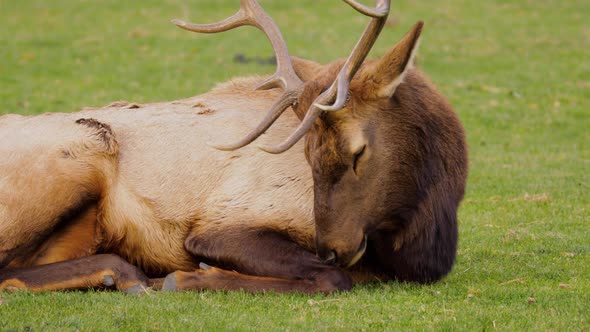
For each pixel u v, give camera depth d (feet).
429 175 78.02
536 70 251.80
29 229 81.41
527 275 85.10
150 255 84.79
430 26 304.91
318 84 75.31
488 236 103.81
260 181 82.38
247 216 81.61
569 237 101.96
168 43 280.92
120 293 77.36
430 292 77.36
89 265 79.15
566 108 210.18
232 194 82.48
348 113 73.10
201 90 224.33
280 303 73.05
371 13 70.33
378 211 75.92
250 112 87.40
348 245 73.51
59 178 81.87
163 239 84.07
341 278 77.41
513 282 82.12
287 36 287.07
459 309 70.90
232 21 82.99
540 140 180.96
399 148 75.77
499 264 90.38
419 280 81.15
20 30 299.58
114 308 71.41
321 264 78.07
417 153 76.69
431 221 79.00
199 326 66.33
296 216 81.05
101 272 78.64
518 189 133.39
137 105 90.74
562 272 86.02
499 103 214.07
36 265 82.69
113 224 84.28
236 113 87.35
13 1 350.43
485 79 240.32
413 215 77.97
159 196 83.97
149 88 226.58
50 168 81.87
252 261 79.51
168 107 89.35
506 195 129.59
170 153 85.25
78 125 84.48
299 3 340.18
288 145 69.92
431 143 77.87
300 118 76.13
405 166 76.28
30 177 81.46
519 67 255.29
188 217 83.41
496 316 68.28
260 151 83.46
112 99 213.66
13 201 80.94
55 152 82.38
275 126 84.89
